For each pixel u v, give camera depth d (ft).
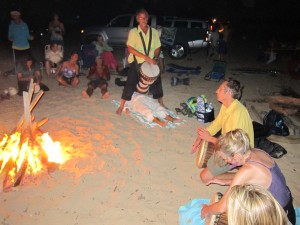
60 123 22.03
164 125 21.98
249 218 5.85
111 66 33.65
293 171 17.60
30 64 26.63
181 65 39.83
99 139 20.11
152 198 15.11
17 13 30.35
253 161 9.77
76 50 46.11
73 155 18.20
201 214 12.22
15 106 24.50
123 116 23.34
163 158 18.39
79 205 14.47
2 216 13.70
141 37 21.42
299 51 42.19
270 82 33.55
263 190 6.13
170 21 43.34
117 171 16.98
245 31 69.31
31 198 14.78
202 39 42.39
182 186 16.03
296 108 23.47
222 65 34.12
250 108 26.08
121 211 14.23
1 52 41.37
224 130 14.70
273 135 20.68
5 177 15.78
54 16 36.68
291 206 10.21
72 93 27.58
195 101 24.08
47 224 13.35
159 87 23.48
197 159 16.29
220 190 15.76
